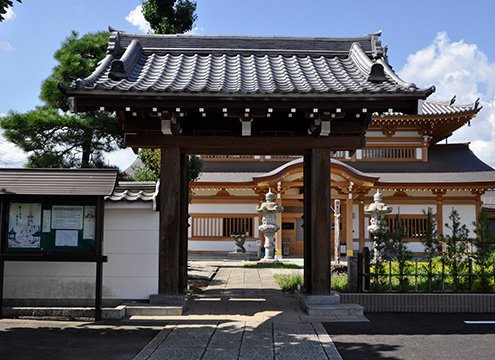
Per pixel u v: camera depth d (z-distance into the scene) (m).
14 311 7.55
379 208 17.98
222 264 19.61
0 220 7.33
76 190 7.29
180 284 8.80
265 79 8.28
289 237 25.70
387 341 6.31
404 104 7.53
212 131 8.85
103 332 6.65
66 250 7.46
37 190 7.25
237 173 25.98
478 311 8.16
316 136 8.38
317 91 7.22
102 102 7.34
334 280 10.18
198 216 25.03
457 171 26.00
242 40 9.88
